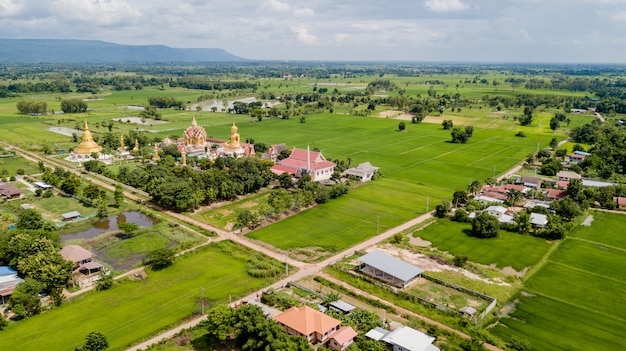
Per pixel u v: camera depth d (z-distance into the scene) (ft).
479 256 451.53
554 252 460.96
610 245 478.18
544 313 352.28
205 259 441.27
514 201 590.55
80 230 513.04
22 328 327.06
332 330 313.73
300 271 416.87
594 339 320.29
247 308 312.09
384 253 437.58
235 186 611.47
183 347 306.35
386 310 353.92
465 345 305.32
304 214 569.23
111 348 302.25
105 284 381.19
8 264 398.62
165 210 579.89
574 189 602.44
